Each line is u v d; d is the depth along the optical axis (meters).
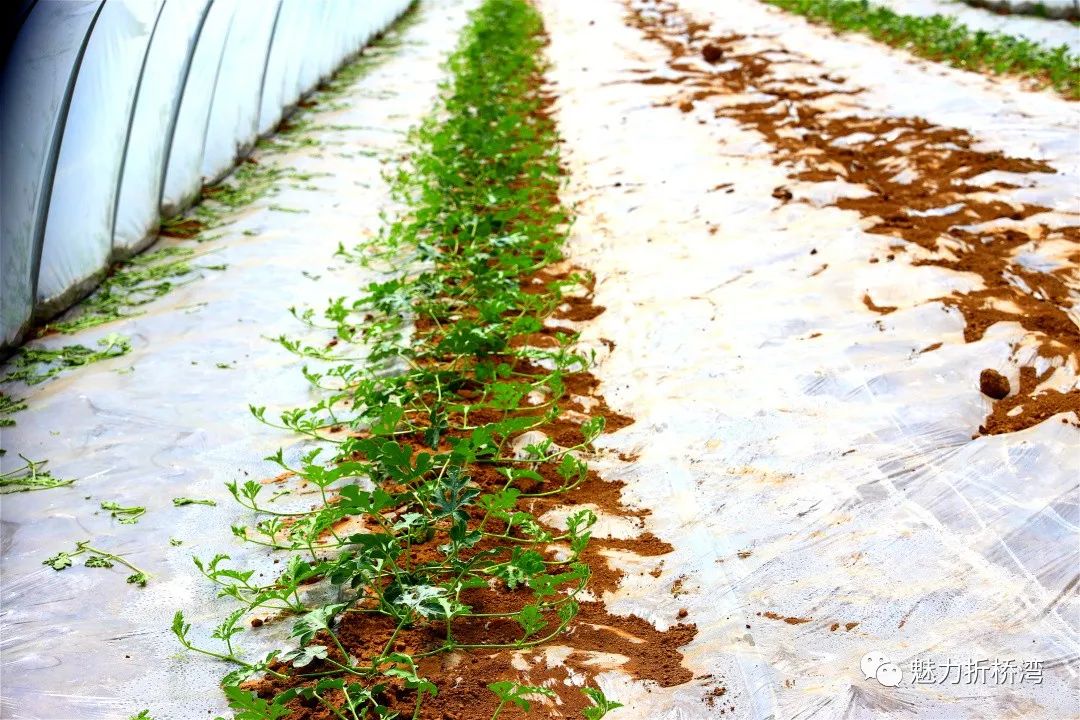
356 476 3.67
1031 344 4.31
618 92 10.07
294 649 2.67
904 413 3.90
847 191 6.60
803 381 4.20
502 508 3.24
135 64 5.43
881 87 9.62
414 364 4.43
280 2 8.23
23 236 4.70
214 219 6.78
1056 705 2.56
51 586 3.12
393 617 2.93
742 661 2.74
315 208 6.95
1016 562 3.08
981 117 8.30
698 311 4.97
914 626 2.85
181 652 2.83
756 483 3.57
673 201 6.70
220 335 4.96
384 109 9.88
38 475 3.76
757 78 10.53
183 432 4.04
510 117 8.12
